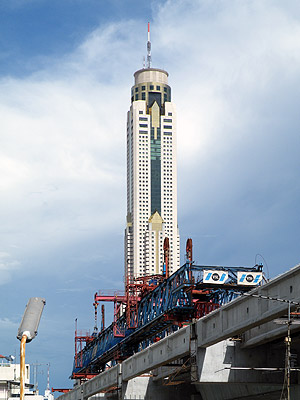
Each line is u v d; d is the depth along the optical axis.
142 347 132.62
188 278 99.38
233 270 99.12
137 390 87.62
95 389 104.56
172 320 103.88
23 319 29.52
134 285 127.88
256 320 48.97
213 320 57.19
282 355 59.31
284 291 46.06
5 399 156.88
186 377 80.25
